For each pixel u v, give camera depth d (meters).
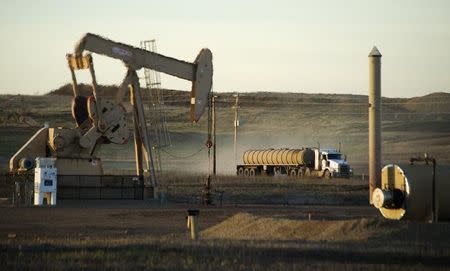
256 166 164.50
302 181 127.12
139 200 92.25
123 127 94.94
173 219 71.44
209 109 131.88
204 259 38.66
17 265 36.53
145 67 95.81
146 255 39.56
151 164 95.50
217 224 65.44
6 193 91.38
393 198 61.62
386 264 38.91
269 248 42.50
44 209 78.81
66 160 91.56
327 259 40.06
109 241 46.84
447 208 61.12
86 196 91.19
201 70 99.19
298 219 59.78
